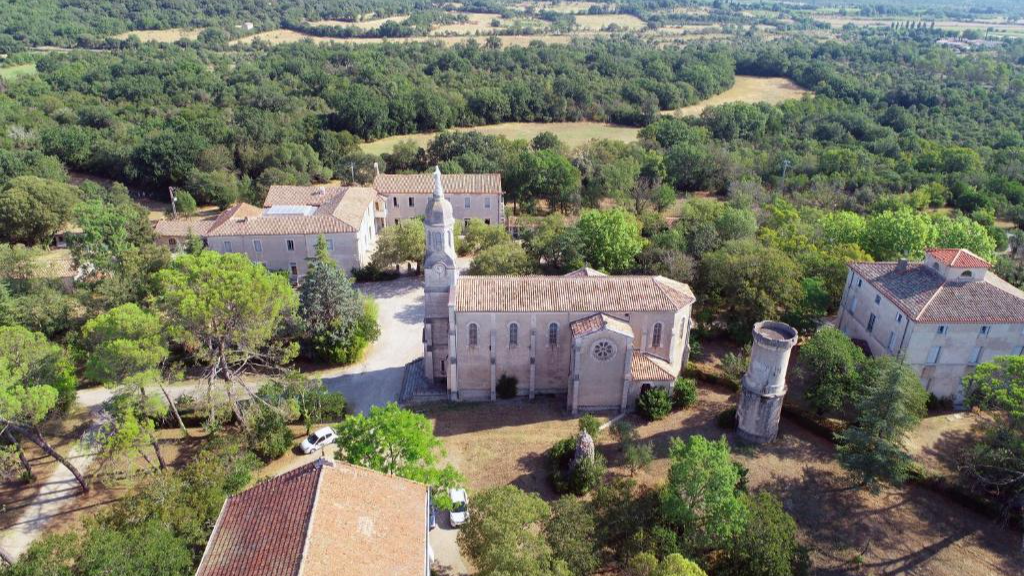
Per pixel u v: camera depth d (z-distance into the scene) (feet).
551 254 292.81
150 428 172.14
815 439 194.39
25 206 345.92
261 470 186.39
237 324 191.21
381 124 511.40
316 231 304.30
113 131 472.03
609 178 397.19
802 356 200.13
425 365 225.15
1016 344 204.03
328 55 608.19
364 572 108.27
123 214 310.45
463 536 145.59
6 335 172.24
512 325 206.28
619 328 198.90
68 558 127.24
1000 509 166.20
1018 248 329.31
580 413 208.54
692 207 342.85
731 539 142.82
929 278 215.51
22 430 168.76
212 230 301.02
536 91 542.57
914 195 362.53
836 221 295.69
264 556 108.99
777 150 449.89
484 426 202.90
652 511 155.33
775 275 233.35
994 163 403.13
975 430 187.93
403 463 159.43
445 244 205.87
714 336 249.55
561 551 135.54
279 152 451.12
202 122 468.75
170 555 124.88
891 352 213.25
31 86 520.01
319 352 239.91
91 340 187.52
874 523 165.89
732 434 195.93
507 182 414.00
